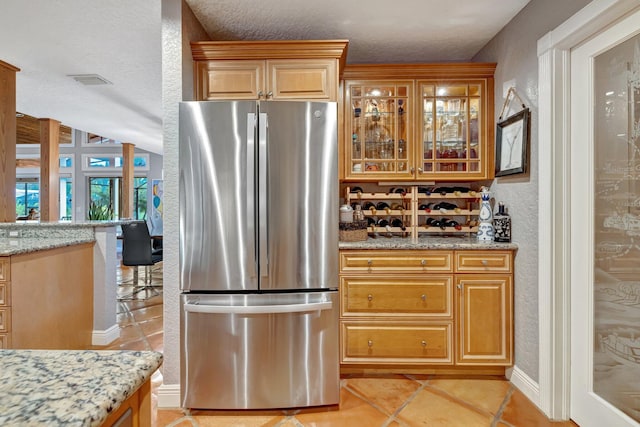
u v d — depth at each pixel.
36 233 2.68
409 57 2.84
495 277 2.23
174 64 1.98
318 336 1.90
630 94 1.47
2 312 1.95
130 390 0.55
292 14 2.17
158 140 6.48
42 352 0.67
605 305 1.62
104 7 2.10
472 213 2.69
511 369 2.23
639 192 1.44
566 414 1.84
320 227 1.89
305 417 1.86
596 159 1.66
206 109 1.85
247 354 1.88
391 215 2.79
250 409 1.91
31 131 6.61
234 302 1.87
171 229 1.97
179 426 1.79
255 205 1.86
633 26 1.44
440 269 2.25
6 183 2.83
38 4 2.05
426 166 2.60
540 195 1.92
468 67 2.49
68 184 8.51
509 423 1.81
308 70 2.18
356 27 2.34
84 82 3.34
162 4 1.98
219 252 1.86
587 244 1.72
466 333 2.23
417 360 2.26
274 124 1.86
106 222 2.84
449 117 2.63
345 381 2.24
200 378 1.89
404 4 2.07
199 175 1.86
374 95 2.60
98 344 2.76
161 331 3.09
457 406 1.96
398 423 1.81
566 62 1.81
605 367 1.62
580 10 1.61
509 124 2.27
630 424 1.48
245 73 2.19
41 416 0.45
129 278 5.39
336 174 1.90
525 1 2.04
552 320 1.84
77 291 2.56
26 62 2.87
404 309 2.26
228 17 2.20
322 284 1.90
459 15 2.20
